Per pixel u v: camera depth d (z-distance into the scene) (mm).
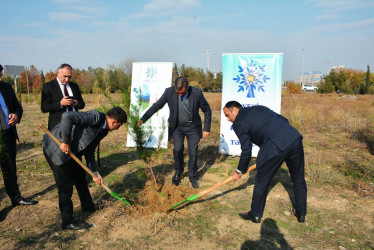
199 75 46812
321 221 3545
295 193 3520
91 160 3547
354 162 5703
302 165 3406
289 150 3205
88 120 3092
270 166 3270
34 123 11016
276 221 3572
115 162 5879
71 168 3275
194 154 4492
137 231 3330
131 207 3852
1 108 3625
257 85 6148
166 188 4312
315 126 9648
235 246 3062
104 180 4871
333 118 10930
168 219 3584
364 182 4652
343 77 41375
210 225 3484
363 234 3248
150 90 6895
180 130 4430
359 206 3902
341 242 3104
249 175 5137
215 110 14789
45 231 3305
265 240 3164
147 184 4582
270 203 4055
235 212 3805
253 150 6258
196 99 4289
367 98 24281
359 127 8781
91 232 3297
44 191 4410
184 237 3213
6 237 3158
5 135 3650
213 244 3098
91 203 3750
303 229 3377
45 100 4238
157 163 5797
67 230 3326
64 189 3264
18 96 14695
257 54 6133
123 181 4828
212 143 7363
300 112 10938
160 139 4367
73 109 4324
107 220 3545
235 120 3457
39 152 6633
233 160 6094
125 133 8773
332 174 4871
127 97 4520
